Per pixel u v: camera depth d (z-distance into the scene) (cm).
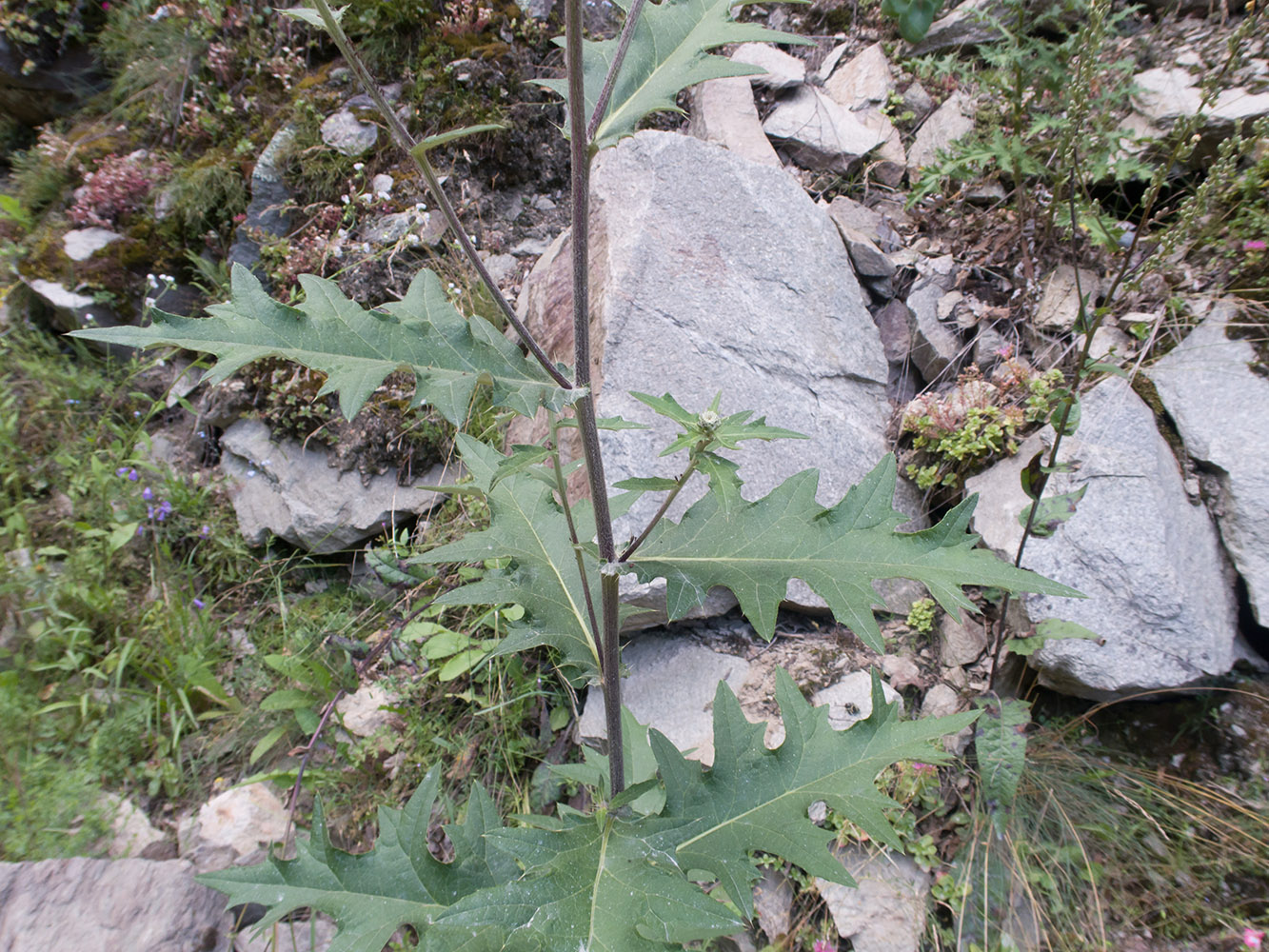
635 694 285
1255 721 263
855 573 142
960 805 262
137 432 389
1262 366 295
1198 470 292
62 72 526
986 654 282
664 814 164
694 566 149
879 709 170
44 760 293
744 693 280
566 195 430
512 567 176
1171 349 312
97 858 258
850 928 238
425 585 331
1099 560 268
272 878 173
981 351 333
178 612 335
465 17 420
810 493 151
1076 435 291
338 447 362
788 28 441
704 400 303
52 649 329
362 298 389
